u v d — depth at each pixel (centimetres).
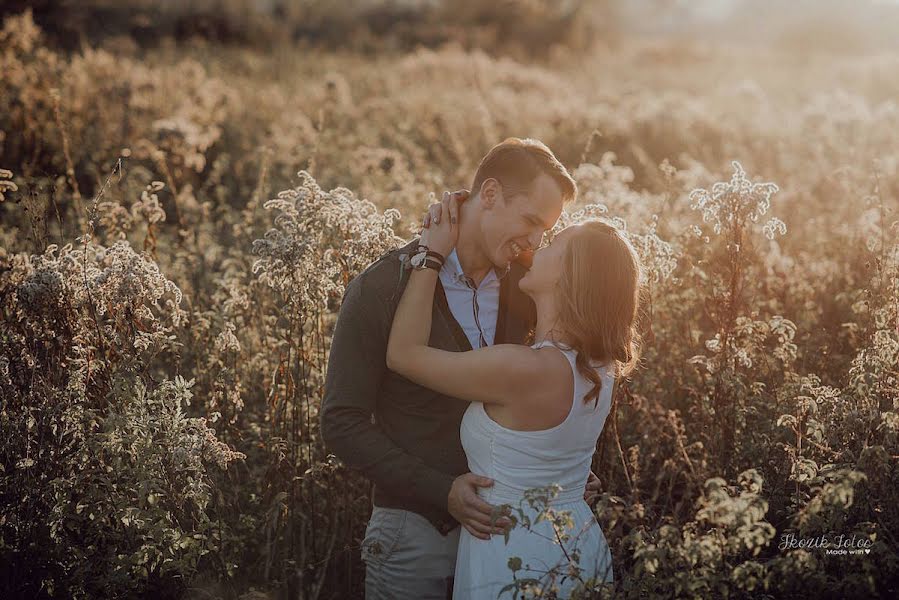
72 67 1132
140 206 436
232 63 1836
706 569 248
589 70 2344
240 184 848
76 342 345
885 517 298
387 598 307
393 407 299
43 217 425
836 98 927
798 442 320
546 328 285
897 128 871
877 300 384
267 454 379
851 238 546
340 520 367
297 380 363
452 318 297
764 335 364
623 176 518
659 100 1243
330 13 3097
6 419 325
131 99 1052
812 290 484
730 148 974
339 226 352
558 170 287
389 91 1489
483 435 282
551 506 279
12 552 314
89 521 322
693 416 389
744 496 241
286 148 870
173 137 802
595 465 371
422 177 745
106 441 310
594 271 273
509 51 2866
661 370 418
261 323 435
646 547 247
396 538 301
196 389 408
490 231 291
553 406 273
